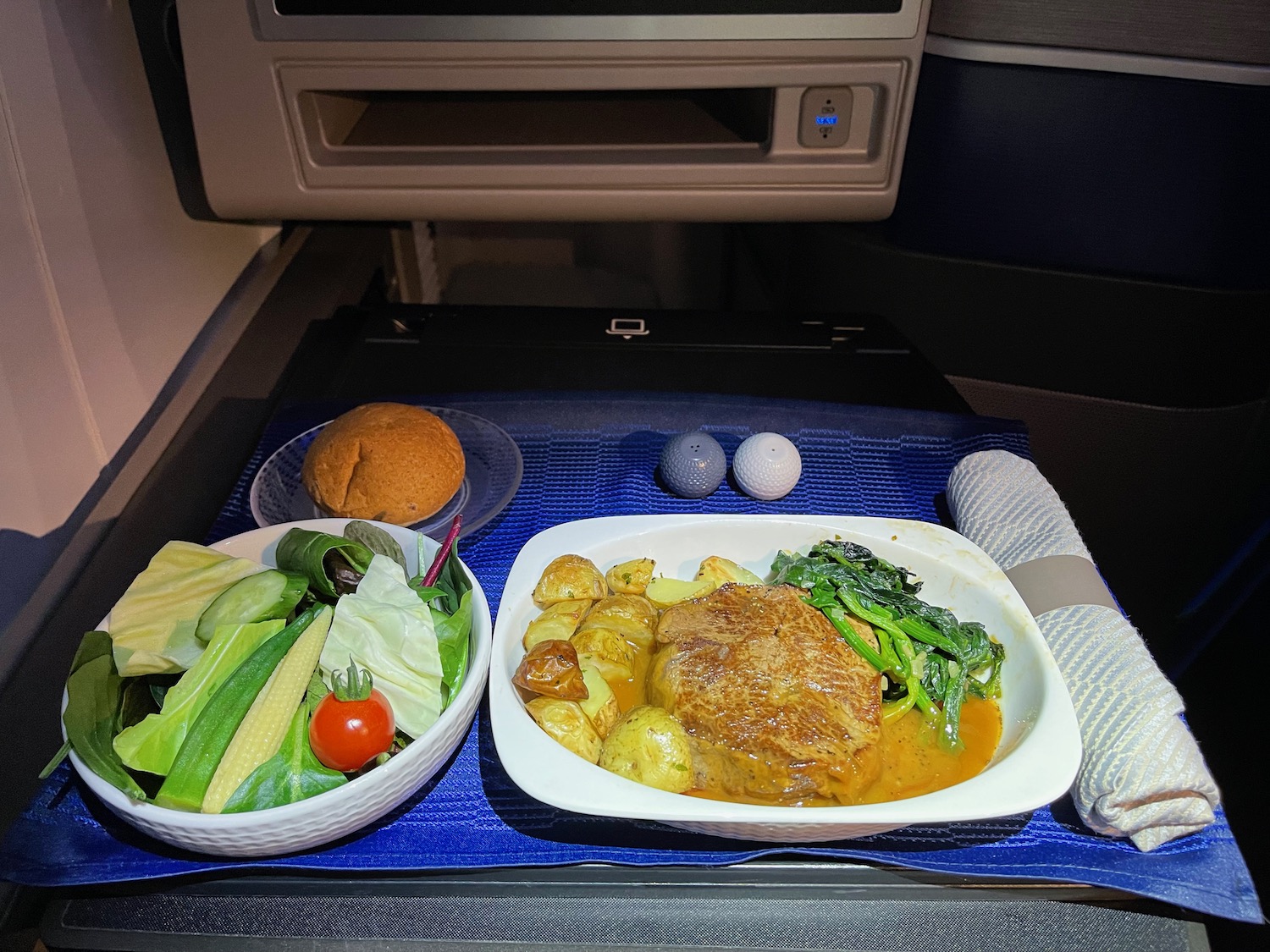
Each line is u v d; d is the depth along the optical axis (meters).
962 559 0.82
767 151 1.37
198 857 0.67
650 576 0.83
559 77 1.28
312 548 0.75
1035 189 1.36
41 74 1.05
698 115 1.46
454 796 0.72
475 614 0.74
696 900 0.67
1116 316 1.45
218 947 0.66
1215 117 1.22
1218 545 1.68
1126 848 0.68
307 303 1.50
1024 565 0.86
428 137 1.40
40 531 1.01
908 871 0.68
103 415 1.14
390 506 0.92
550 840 0.69
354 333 1.43
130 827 0.69
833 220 1.46
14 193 0.98
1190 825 0.66
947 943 0.65
